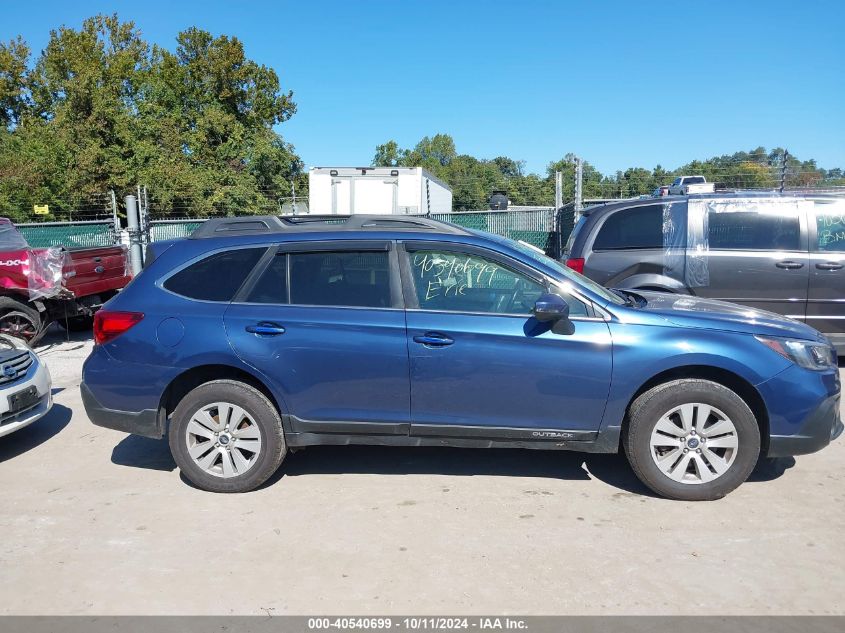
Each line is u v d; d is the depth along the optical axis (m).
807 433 4.33
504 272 4.54
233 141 31.12
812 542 3.85
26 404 5.73
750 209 7.34
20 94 44.06
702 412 4.32
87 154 28.30
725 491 4.37
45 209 20.33
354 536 4.02
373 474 4.98
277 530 4.11
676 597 3.33
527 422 4.45
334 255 4.66
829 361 4.46
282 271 4.68
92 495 4.71
